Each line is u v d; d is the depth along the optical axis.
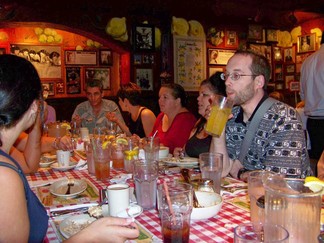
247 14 6.03
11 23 4.66
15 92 0.91
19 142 2.10
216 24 5.93
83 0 4.99
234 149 2.07
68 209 1.36
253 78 1.86
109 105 4.29
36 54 5.45
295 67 6.49
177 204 1.10
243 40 6.15
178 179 1.75
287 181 1.01
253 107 1.93
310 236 0.90
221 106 1.71
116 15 5.23
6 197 0.84
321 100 3.53
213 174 1.51
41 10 4.75
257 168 1.96
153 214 1.32
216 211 1.22
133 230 0.98
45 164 2.20
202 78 5.88
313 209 0.90
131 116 3.83
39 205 1.08
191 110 5.77
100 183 1.77
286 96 6.54
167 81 5.56
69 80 5.68
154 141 2.21
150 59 5.52
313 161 2.78
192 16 5.73
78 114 4.28
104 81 5.90
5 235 0.84
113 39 5.26
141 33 5.40
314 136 3.66
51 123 3.16
